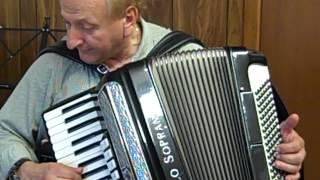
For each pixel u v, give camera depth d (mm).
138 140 1282
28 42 2633
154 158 1280
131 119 1292
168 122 1314
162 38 1580
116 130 1297
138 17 1557
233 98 1400
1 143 1549
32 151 1571
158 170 1278
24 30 2619
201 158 1334
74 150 1406
